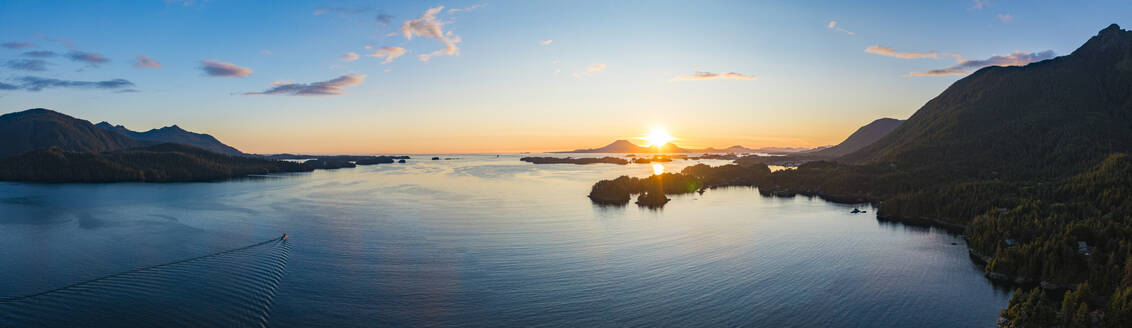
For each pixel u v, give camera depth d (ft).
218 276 298.76
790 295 273.33
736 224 485.97
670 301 265.13
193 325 228.84
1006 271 296.92
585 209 584.40
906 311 248.93
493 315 246.27
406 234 426.51
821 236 426.10
